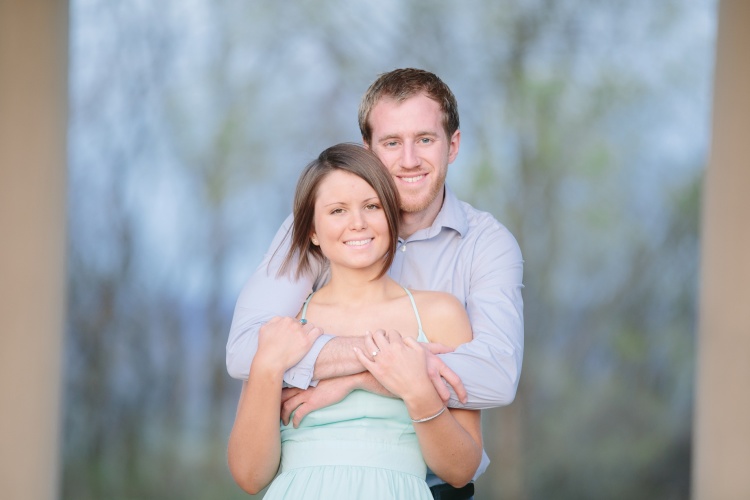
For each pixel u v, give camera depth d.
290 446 2.51
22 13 5.26
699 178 10.59
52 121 5.33
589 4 10.48
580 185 10.63
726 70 5.17
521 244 10.59
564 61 10.56
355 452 2.43
